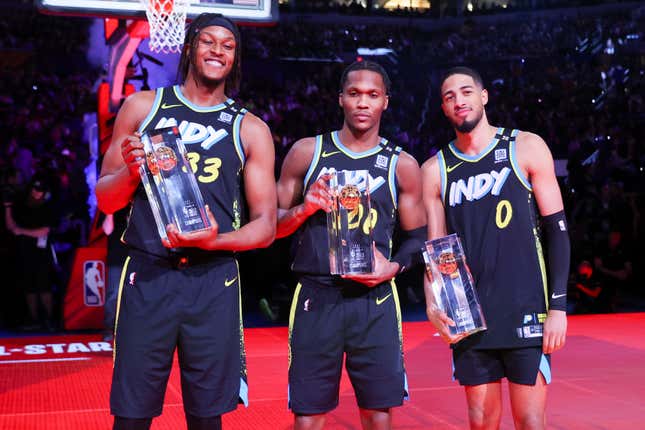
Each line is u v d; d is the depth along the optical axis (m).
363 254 2.64
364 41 21.42
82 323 7.61
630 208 10.47
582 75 18.52
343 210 2.65
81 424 3.80
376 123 2.80
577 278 9.05
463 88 2.86
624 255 9.28
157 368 2.38
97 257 7.61
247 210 2.62
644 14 19.56
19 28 18.94
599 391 4.49
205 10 6.52
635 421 3.85
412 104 19.20
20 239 7.80
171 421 3.86
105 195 2.40
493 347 2.83
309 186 2.82
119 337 2.39
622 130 14.96
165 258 2.38
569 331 6.70
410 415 4.00
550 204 2.83
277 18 6.72
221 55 2.45
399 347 2.77
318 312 2.75
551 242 2.85
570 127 15.64
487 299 2.85
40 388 4.61
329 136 2.86
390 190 2.80
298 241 2.86
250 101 16.58
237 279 2.48
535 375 2.80
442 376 4.93
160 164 2.27
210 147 2.44
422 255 2.87
